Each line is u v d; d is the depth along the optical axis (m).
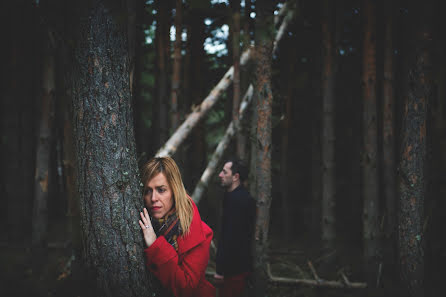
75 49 1.41
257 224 3.01
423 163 2.54
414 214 2.55
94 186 1.43
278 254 4.98
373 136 4.04
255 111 3.16
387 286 3.16
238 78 3.54
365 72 4.07
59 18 1.46
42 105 4.14
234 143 4.63
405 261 2.60
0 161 6.18
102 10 1.42
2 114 6.11
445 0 2.88
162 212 1.65
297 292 3.75
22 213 5.54
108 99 1.43
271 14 2.85
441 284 3.07
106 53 1.43
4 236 5.30
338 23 4.55
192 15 3.12
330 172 4.64
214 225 5.29
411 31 2.57
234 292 2.84
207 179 3.90
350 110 5.96
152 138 4.46
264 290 3.01
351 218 6.11
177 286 1.54
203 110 3.76
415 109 2.51
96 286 1.46
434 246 3.65
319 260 4.41
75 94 1.44
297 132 6.61
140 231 1.54
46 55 4.00
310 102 6.33
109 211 1.44
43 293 3.03
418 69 2.50
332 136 4.65
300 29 5.27
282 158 6.18
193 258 1.64
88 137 1.42
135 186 1.53
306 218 6.43
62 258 3.79
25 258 3.97
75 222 1.92
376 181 3.98
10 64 5.48
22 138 5.63
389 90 4.12
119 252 1.46
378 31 4.49
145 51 4.87
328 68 4.61
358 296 3.46
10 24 5.31
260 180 3.03
